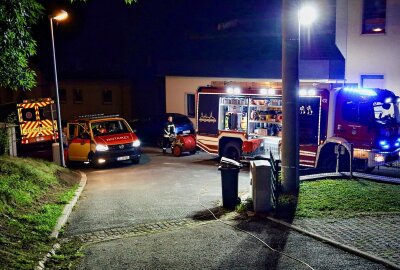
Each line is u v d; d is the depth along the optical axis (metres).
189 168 17.39
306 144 14.64
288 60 10.42
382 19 18.16
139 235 8.61
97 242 8.27
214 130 17.86
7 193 10.00
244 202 10.35
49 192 12.09
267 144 16.41
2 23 10.45
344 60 19.06
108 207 11.08
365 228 8.12
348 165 14.14
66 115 34.00
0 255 7.06
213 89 17.78
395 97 13.67
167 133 21.50
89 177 16.56
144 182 14.80
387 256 6.83
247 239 8.03
